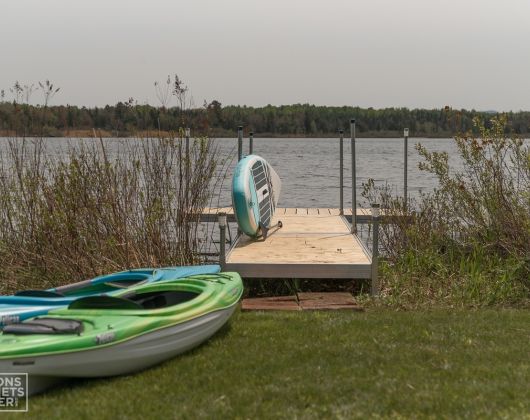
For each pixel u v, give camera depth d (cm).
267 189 1218
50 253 998
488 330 748
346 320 792
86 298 644
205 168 1036
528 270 995
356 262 950
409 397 542
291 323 780
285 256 994
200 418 510
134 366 613
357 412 516
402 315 825
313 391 559
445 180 1155
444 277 1023
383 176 3381
